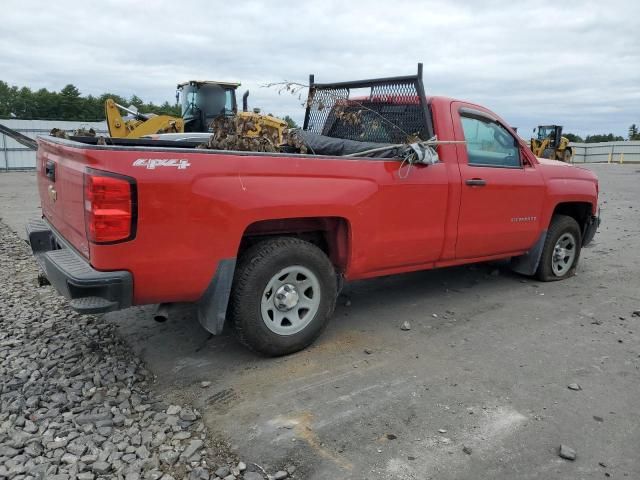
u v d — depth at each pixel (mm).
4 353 4051
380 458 2875
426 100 4789
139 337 4441
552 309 5352
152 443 2969
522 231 5715
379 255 4504
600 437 3113
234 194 3547
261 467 2787
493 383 3742
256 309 3826
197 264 3488
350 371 3893
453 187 4887
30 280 5984
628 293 5934
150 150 3256
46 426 3100
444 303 5492
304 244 4023
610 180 21891
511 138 5625
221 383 3688
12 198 14094
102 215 3115
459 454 2922
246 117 4898
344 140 5199
